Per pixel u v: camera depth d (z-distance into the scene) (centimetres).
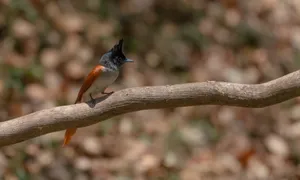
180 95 653
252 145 1277
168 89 654
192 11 1571
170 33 1498
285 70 1518
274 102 650
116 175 1135
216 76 1418
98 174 1128
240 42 1554
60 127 664
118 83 1319
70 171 1114
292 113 1377
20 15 1359
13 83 1221
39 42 1331
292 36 1634
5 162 1088
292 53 1577
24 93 1218
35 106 1198
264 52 1541
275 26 1647
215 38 1532
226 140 1264
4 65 1253
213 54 1484
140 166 1157
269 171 1233
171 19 1537
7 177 1067
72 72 1292
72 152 1148
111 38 1419
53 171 1101
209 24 1559
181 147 1221
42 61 1296
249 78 1447
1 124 662
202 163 1196
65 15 1412
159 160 1175
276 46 1580
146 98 654
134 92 655
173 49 1460
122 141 1201
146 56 1423
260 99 646
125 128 1230
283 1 1739
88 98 785
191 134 1249
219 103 659
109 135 1209
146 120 1269
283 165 1254
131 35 1455
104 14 1470
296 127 1340
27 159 1112
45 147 1138
